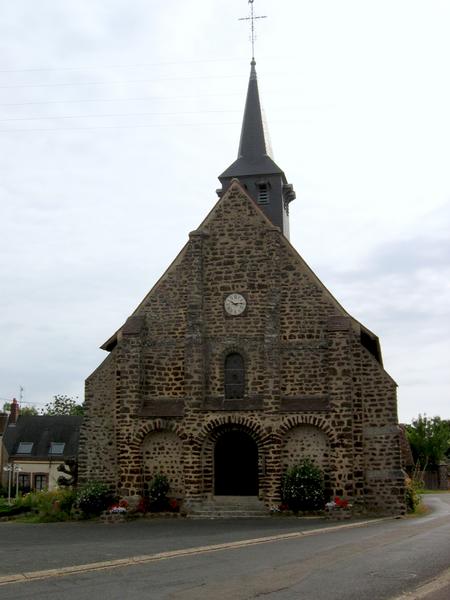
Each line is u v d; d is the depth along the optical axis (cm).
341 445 2364
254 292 2588
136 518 2402
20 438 5603
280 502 2375
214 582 959
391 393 2431
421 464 6181
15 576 1020
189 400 2488
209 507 2403
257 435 2444
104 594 878
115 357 2659
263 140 3234
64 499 2597
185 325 2600
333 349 2439
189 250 2639
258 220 2642
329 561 1147
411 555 1206
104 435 2597
